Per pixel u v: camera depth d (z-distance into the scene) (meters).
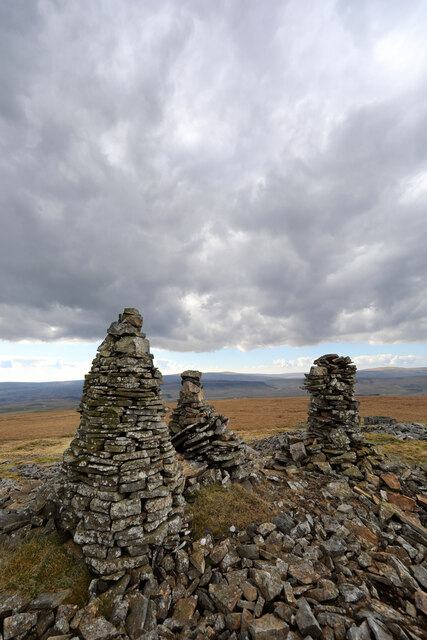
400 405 80.56
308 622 7.45
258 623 7.43
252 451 21.48
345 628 7.53
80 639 7.02
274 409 90.00
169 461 11.34
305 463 18.69
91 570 9.01
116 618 7.54
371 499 14.61
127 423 10.74
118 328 12.03
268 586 8.57
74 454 11.02
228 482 14.41
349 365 20.31
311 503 14.03
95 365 12.37
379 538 11.80
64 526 10.30
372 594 8.90
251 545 10.39
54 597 8.09
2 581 8.57
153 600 8.23
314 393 20.77
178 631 7.56
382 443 25.59
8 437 58.81
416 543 11.72
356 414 19.80
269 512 12.66
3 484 17.16
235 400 132.88
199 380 17.27
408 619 8.05
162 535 9.75
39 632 7.22
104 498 9.63
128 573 8.89
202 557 9.72
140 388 11.31
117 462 10.05
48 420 93.06
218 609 8.12
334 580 9.39
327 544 10.84
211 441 16.05
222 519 11.73
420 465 19.42
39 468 21.73
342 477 16.84
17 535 10.53
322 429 19.86
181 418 16.64
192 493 13.13
